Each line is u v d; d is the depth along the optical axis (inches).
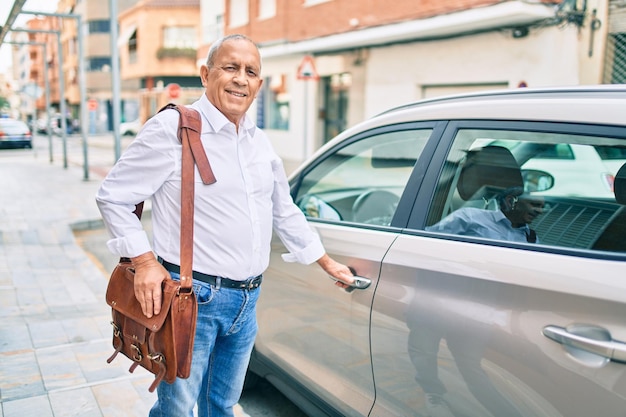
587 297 57.6
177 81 1462.8
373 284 80.5
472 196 79.3
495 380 64.3
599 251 61.4
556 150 72.4
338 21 515.5
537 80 373.7
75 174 590.6
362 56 527.5
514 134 72.4
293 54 615.2
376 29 463.2
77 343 143.5
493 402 64.7
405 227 81.4
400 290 76.4
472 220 77.0
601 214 65.7
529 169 75.0
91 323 158.9
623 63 348.5
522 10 345.1
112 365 130.4
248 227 71.2
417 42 465.1
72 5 1871.3
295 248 83.4
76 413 108.7
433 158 82.1
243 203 70.6
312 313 93.0
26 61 2731.3
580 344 56.8
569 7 352.5
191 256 66.8
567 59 360.5
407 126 89.6
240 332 77.6
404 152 89.3
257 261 73.4
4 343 142.6
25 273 214.7
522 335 61.9
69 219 328.2
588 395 56.2
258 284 75.5
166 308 63.8
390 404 79.0
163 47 1425.9
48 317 163.8
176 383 72.3
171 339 64.0
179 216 69.0
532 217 73.0
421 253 75.8
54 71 2208.4
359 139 100.3
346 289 85.0
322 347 91.3
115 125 422.3
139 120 1594.5
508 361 62.9
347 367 86.0
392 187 98.6
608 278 57.4
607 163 65.4
